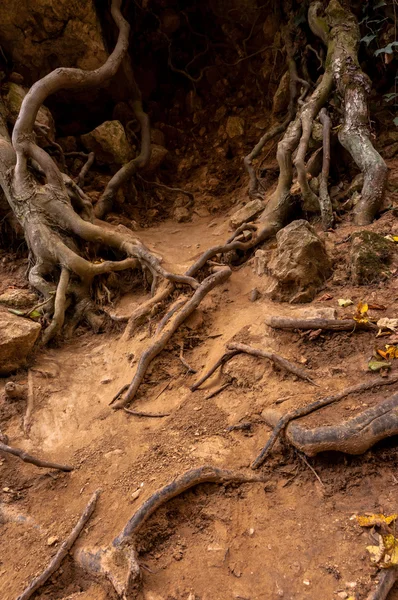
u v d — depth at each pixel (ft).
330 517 9.37
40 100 20.31
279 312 14.94
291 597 8.16
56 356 16.58
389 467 9.90
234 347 13.91
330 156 21.86
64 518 10.44
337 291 15.51
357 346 12.80
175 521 9.95
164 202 29.27
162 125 33.24
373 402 10.73
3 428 13.43
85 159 27.63
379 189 18.76
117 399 14.03
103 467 11.64
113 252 20.26
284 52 29.01
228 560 8.99
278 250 16.43
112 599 8.64
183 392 13.67
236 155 30.68
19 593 9.04
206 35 32.86
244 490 10.34
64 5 25.20
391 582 8.01
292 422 10.85
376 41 24.54
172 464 11.10
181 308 16.21
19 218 19.57
